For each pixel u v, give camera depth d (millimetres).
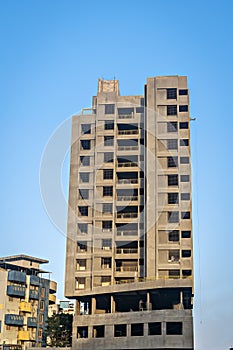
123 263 75188
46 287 90188
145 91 82750
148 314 63656
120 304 72250
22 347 80062
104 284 72938
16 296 83625
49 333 78438
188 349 60688
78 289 73250
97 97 83438
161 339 61656
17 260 90312
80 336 69250
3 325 80000
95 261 74062
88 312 74562
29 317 84250
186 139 77438
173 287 64625
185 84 80750
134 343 63375
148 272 70812
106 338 65625
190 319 61969
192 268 70375
